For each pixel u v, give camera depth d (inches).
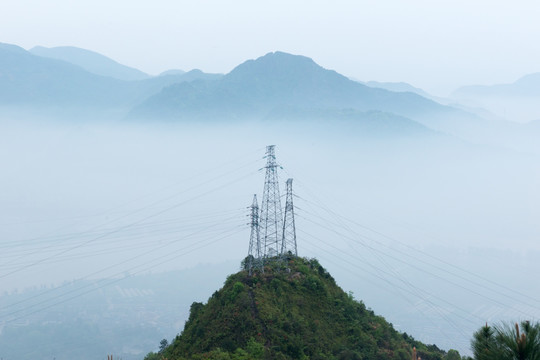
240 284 4589.1
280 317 4286.4
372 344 4426.7
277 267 5162.4
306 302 4712.1
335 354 4143.7
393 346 4606.3
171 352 4345.5
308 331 4261.8
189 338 4365.2
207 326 4313.5
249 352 3791.8
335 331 4515.3
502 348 992.9
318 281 5029.5
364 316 5024.6
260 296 4483.3
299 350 3976.4
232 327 4133.9
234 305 4357.8
